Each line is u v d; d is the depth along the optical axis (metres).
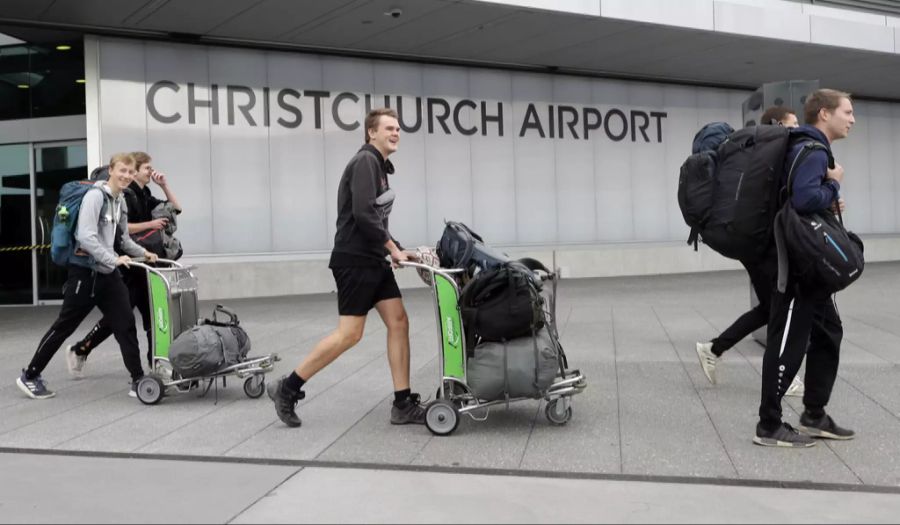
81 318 6.09
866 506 3.60
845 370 6.58
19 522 3.52
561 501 3.71
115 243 6.23
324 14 12.91
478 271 4.93
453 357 4.88
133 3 12.00
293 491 3.91
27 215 14.16
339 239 4.97
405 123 16.09
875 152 22.14
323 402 5.85
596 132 18.28
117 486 4.02
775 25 15.45
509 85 17.25
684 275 17.97
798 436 4.50
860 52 16.64
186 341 5.75
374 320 10.52
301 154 15.03
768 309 5.80
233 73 14.45
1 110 14.14
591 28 14.30
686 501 3.69
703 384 6.20
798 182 4.21
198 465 4.38
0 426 5.29
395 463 4.33
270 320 10.70
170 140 13.91
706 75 18.59
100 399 6.09
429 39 14.67
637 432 4.88
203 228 14.17
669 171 19.17
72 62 14.05
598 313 10.78
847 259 4.14
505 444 4.67
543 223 17.59
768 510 3.56
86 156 14.12
